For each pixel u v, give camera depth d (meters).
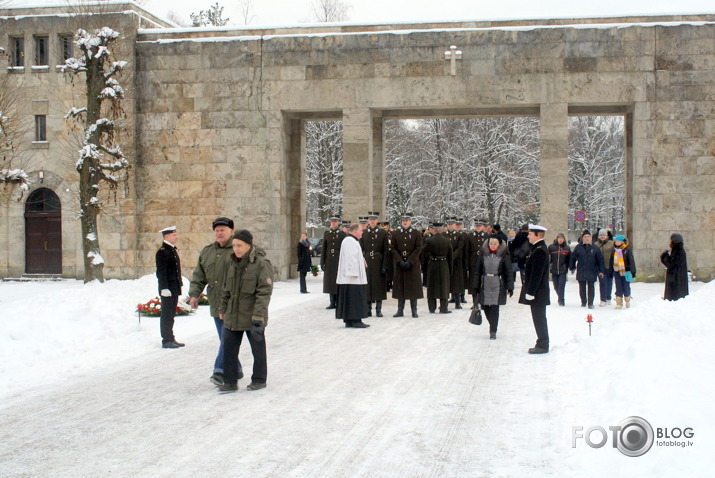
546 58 26.53
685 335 10.34
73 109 25.73
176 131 28.41
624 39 26.20
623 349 9.91
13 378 10.53
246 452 7.04
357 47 27.52
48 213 30.06
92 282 23.55
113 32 25.70
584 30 26.39
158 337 14.17
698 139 25.94
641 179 26.16
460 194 46.50
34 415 8.50
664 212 26.06
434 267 18.31
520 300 12.41
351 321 15.75
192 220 28.34
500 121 45.31
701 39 25.94
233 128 28.16
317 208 49.19
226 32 28.72
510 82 26.69
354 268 15.68
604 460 6.38
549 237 26.48
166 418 8.34
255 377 9.82
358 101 27.52
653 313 11.78
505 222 49.31
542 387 9.58
